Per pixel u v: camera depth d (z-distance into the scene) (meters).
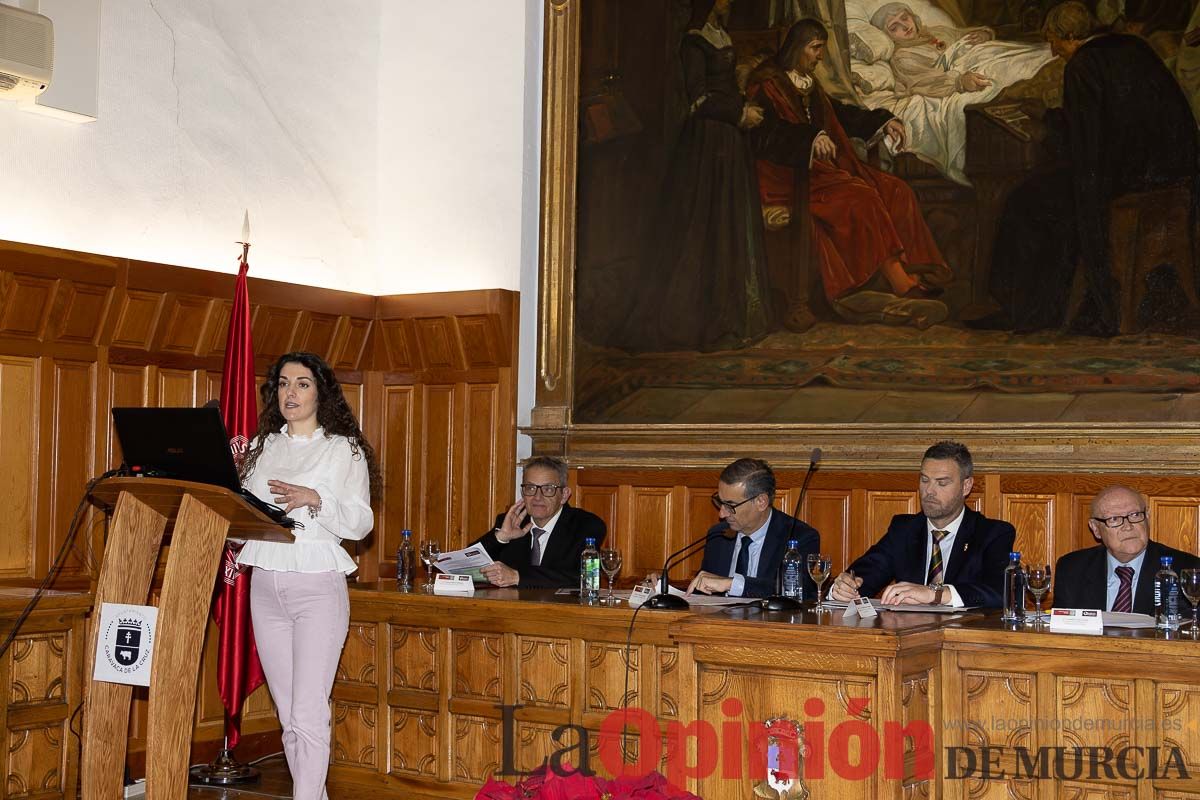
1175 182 5.30
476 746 4.52
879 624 3.58
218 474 3.38
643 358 6.44
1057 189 5.54
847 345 5.95
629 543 6.35
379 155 6.96
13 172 5.14
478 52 6.74
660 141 6.48
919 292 5.80
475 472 6.56
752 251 6.21
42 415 5.17
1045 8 5.61
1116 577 4.27
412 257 6.86
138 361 5.59
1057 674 3.58
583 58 6.70
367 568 6.75
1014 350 5.58
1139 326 5.34
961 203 5.74
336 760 4.84
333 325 6.55
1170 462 5.18
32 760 4.27
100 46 5.47
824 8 6.11
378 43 6.94
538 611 4.39
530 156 6.70
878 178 5.94
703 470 6.20
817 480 5.90
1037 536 5.43
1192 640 3.41
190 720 3.41
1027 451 5.49
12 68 4.88
